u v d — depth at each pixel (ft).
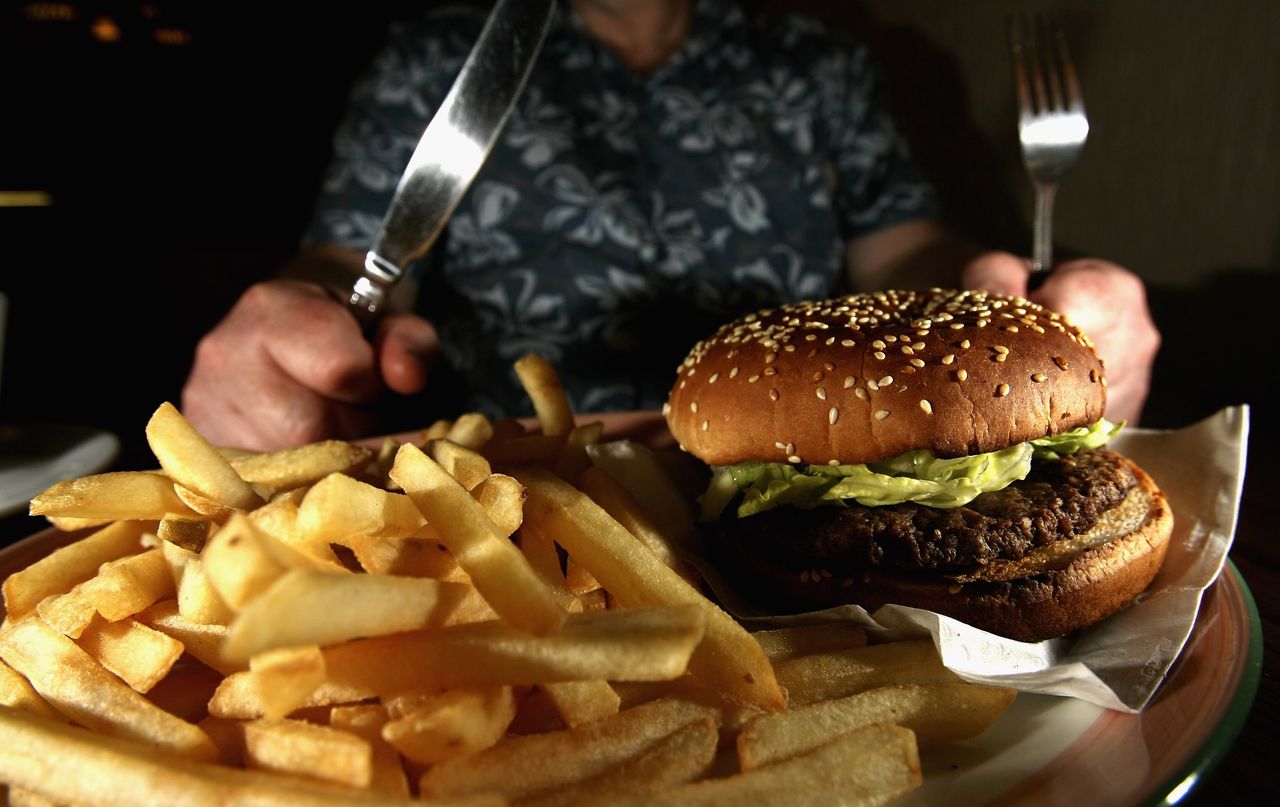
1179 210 1.48
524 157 1.54
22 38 2.47
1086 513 0.65
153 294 2.27
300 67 2.50
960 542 0.63
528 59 0.95
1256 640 0.56
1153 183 1.52
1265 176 1.35
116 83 2.49
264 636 0.40
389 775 0.47
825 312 0.74
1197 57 1.42
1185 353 1.51
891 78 2.09
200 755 0.50
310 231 1.58
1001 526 0.63
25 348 2.20
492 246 1.53
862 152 1.72
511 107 0.96
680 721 0.54
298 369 1.01
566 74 1.59
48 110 2.50
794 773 0.48
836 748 0.49
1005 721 0.56
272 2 2.46
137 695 0.53
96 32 2.48
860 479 0.67
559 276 1.49
